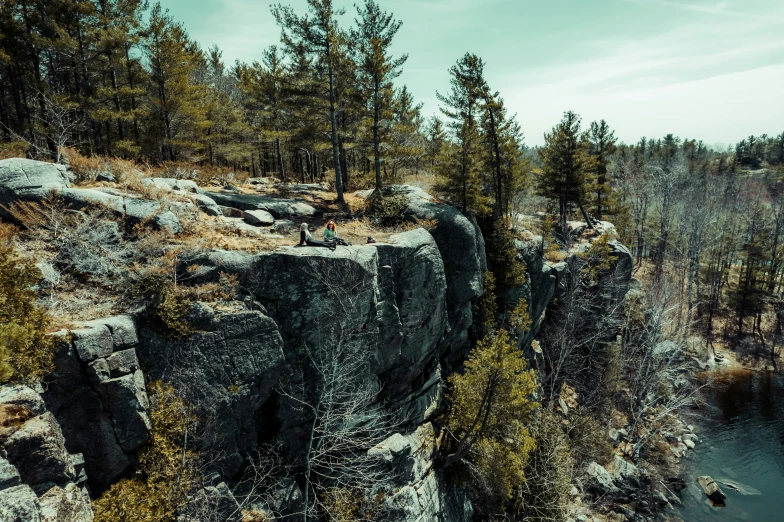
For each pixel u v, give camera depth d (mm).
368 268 16250
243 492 13211
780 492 25469
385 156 26438
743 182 100062
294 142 26875
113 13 27484
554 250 37438
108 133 30047
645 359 31828
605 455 26203
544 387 30969
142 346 11727
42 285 11445
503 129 33344
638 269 61188
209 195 21016
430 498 18203
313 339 15109
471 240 23672
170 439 11445
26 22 24594
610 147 51188
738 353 46000
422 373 21047
